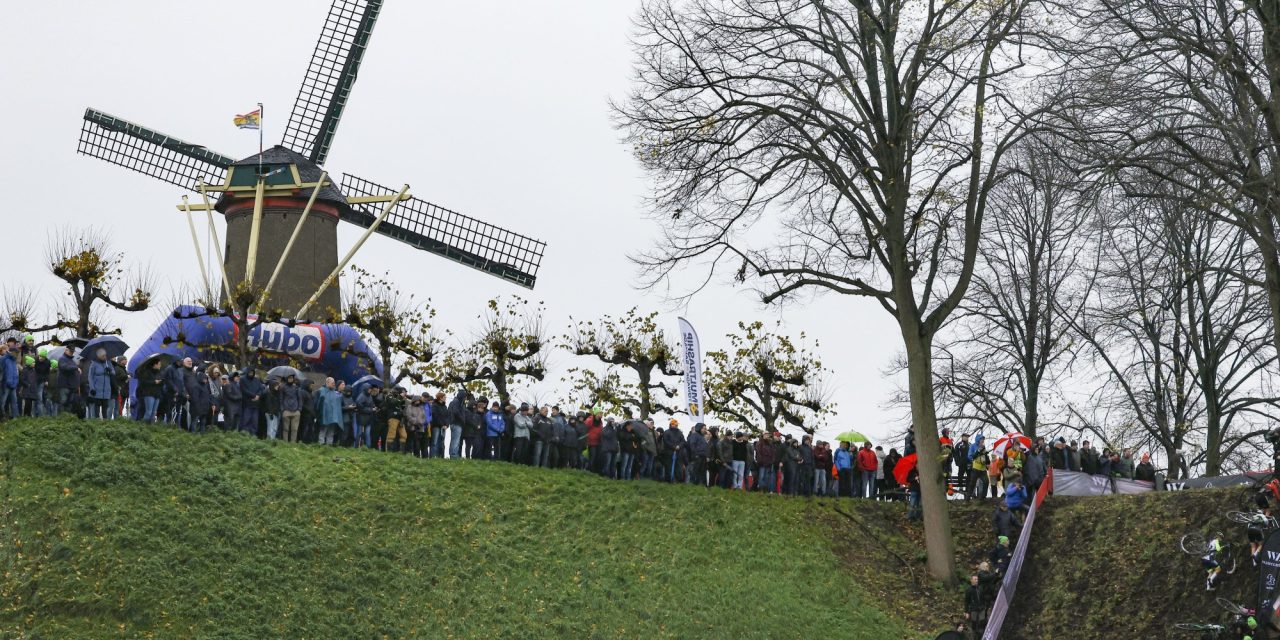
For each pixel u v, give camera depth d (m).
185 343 41.12
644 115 35.38
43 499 28.50
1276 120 28.58
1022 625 31.70
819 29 34.78
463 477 34.03
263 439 33.69
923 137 34.28
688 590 31.39
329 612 27.59
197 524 29.03
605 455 36.06
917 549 35.44
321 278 50.56
